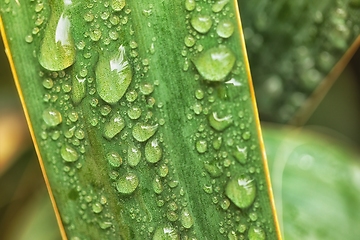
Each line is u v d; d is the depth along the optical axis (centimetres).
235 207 12
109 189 12
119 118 12
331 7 16
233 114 12
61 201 12
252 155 12
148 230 12
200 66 12
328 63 17
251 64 17
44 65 12
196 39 12
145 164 12
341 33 16
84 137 12
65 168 12
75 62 12
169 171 12
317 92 17
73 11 12
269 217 12
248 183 12
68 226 12
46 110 12
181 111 12
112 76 12
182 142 12
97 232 12
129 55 12
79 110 12
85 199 12
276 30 17
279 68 17
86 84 12
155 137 12
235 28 12
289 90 17
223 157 12
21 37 12
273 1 16
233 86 12
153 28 12
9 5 12
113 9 12
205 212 12
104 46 12
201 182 12
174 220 12
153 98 12
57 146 12
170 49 12
